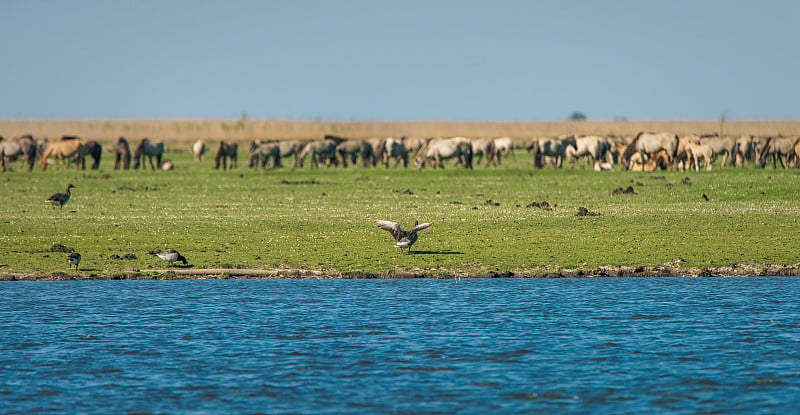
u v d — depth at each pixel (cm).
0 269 10181
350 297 8969
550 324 7844
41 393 6103
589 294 9088
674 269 10256
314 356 6900
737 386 6178
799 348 7056
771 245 11369
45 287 9488
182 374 6488
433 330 7650
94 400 5962
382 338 7400
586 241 11712
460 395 6022
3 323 7888
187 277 10044
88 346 7181
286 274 10138
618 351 7000
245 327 7775
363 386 6216
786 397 5959
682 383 6238
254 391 6125
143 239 11894
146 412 5750
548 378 6353
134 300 8819
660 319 8000
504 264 10475
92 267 10331
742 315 8144
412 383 6269
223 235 12200
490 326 7775
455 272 10150
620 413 5694
